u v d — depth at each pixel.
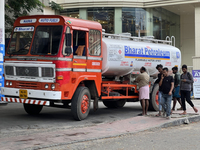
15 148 5.91
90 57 9.78
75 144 6.49
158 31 28.83
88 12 25.73
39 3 16.92
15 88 9.30
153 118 9.83
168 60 13.54
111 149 6.12
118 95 11.18
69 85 8.97
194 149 6.14
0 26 12.59
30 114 10.73
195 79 19.06
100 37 10.30
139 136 7.46
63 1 25.64
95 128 8.23
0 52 12.58
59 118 10.05
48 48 8.88
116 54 10.94
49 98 8.64
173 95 11.80
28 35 9.30
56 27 8.95
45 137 6.96
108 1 25.30
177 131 8.20
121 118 10.52
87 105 9.81
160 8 29.09
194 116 10.27
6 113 10.84
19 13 16.53
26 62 9.09
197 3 26.84
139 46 12.08
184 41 35.41
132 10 26.17
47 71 8.77
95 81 10.02
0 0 12.56
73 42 9.32
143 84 10.69
